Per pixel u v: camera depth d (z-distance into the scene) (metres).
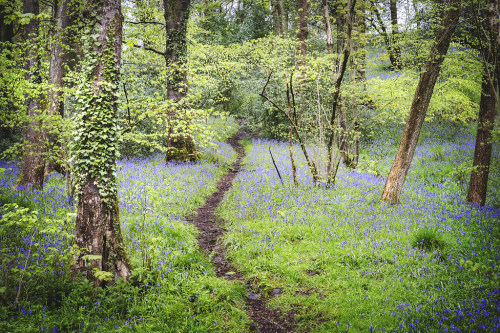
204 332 5.02
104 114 5.48
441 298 5.30
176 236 8.08
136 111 6.77
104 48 5.54
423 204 10.71
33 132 10.86
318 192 11.74
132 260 6.25
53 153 9.14
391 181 10.77
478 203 10.71
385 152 19.66
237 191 12.73
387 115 16.06
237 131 29.58
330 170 12.79
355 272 6.70
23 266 5.15
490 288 5.46
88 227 5.39
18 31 18.11
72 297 4.93
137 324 4.87
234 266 7.57
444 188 13.27
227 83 22.14
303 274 6.92
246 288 6.71
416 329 4.75
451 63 10.02
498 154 14.75
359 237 8.06
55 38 10.19
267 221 9.42
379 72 28.33
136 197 9.75
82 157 5.40
